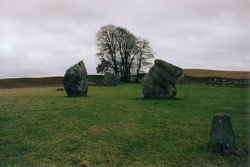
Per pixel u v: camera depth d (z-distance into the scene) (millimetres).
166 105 35000
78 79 46500
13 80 143750
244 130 22672
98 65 122438
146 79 42250
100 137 20891
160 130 22766
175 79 41594
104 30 121000
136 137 20922
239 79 111188
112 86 80562
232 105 35500
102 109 31547
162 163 16422
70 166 16031
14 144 19594
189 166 16016
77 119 26359
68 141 20078
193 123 25219
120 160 16859
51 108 32438
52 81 141375
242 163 16281
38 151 18297
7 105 35438
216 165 16094
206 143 19609
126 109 31781
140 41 123562
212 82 96062
